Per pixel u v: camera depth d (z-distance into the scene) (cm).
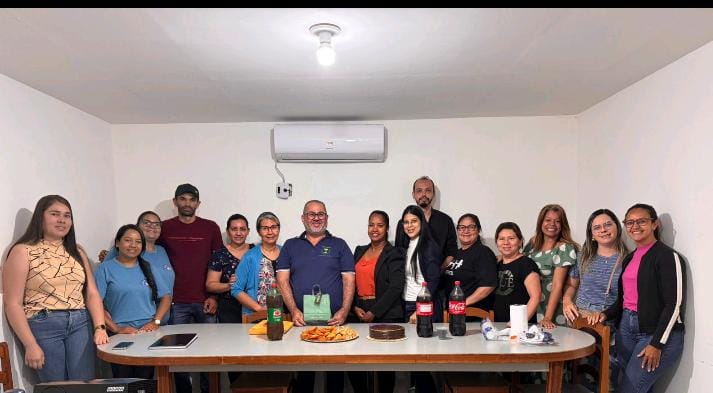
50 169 306
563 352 211
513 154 392
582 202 377
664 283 238
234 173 400
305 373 296
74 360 257
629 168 304
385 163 397
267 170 400
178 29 204
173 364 211
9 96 268
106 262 288
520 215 391
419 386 300
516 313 230
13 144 270
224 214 399
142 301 288
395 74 273
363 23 200
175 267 345
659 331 234
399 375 365
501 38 219
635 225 250
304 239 292
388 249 298
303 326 262
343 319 268
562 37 219
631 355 252
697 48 236
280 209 400
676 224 255
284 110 360
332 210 398
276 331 235
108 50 228
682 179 250
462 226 310
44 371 250
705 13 193
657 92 272
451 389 254
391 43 224
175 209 397
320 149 378
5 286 243
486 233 392
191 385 342
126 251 283
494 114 383
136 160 398
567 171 390
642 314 244
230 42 220
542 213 301
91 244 358
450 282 313
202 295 349
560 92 317
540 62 254
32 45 219
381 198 397
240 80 281
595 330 236
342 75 274
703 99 233
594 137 354
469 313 275
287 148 378
